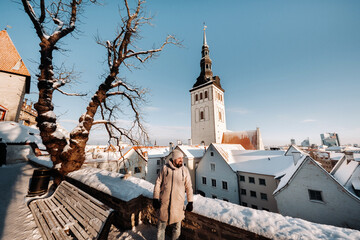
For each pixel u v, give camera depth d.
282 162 18.89
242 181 20.16
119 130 7.26
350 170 13.71
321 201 10.87
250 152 23.62
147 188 4.04
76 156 5.89
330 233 1.91
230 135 40.81
